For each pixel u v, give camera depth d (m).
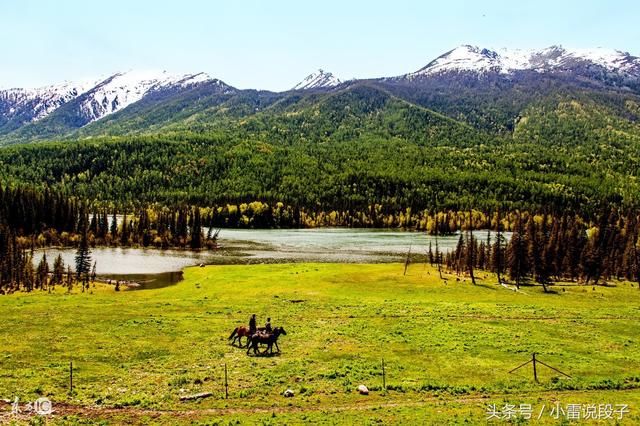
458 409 30.19
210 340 46.16
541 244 112.62
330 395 32.38
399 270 116.19
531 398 32.53
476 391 33.72
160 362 38.88
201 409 29.59
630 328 56.28
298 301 70.88
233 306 65.00
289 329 51.66
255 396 32.03
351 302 70.69
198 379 34.56
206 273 113.50
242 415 28.69
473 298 82.44
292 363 39.22
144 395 31.45
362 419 28.19
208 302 68.12
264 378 35.41
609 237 138.50
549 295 88.75
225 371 34.28
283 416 28.55
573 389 34.81
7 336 45.12
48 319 52.91
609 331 54.41
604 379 36.50
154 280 107.69
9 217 172.25
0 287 88.88
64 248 168.62
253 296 77.69
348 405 30.72
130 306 63.19
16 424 26.30
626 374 38.38
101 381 34.00
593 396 33.09
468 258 117.94
